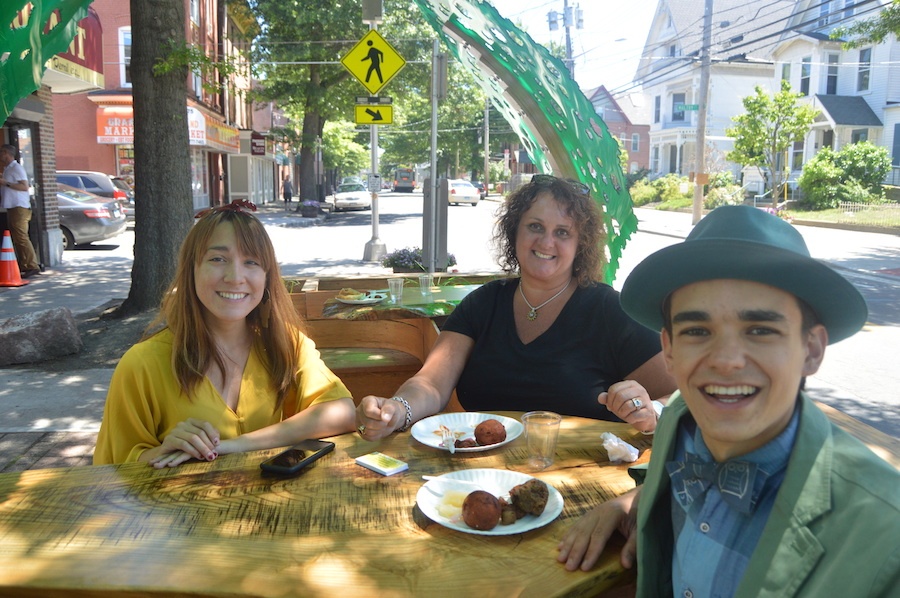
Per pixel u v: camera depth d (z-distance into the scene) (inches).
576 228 115.0
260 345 107.0
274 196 2114.9
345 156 2674.7
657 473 58.1
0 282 429.1
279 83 1112.2
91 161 983.0
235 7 1082.7
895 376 264.5
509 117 193.3
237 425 101.3
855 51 1277.1
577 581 60.7
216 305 98.0
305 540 67.4
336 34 1013.8
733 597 49.3
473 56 181.5
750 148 1096.2
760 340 47.7
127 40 966.4
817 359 50.8
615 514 67.4
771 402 47.8
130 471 84.3
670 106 1787.6
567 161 169.5
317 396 106.5
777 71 1430.9
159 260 329.7
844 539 42.6
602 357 115.0
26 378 243.8
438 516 71.2
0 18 119.3
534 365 115.3
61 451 183.3
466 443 90.8
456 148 2664.9
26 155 496.1
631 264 557.9
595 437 96.3
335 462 87.1
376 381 191.0
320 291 223.1
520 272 120.1
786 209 1075.9
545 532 69.3
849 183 1035.3
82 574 61.4
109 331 303.3
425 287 221.9
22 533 68.7
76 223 639.8
